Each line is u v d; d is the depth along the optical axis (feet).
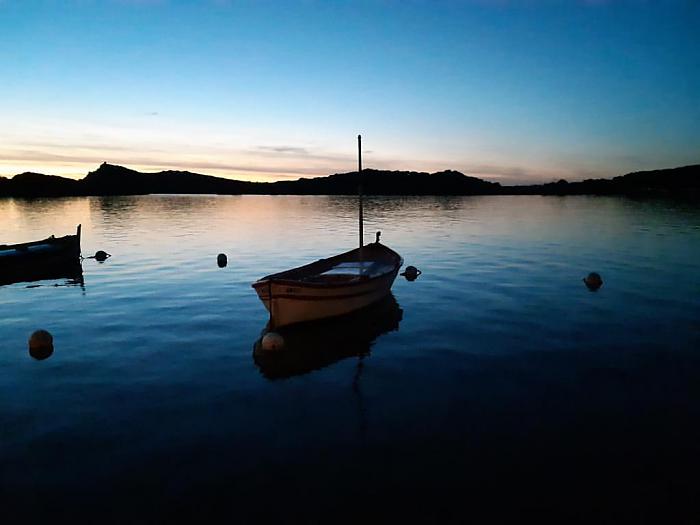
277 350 46.52
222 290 74.49
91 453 29.35
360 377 40.93
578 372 41.34
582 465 27.81
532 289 73.26
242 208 347.36
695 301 65.10
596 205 356.18
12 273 86.58
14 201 465.06
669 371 41.37
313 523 23.15
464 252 112.98
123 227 183.01
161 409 35.24
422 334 52.24
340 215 259.39
